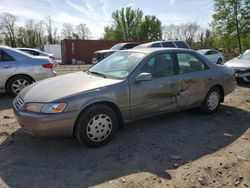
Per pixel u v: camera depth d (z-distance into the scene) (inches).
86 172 141.6
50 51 1578.5
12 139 179.8
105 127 171.5
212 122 219.9
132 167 146.9
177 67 208.1
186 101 214.2
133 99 181.5
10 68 297.0
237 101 291.9
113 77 186.2
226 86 244.7
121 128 185.6
